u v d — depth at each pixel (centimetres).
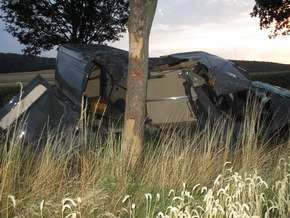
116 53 782
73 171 465
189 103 773
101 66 759
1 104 1353
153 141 566
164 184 415
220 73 684
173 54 785
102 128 651
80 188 397
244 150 522
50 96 624
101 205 364
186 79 711
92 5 1552
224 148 545
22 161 446
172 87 830
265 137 652
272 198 414
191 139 563
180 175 435
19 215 335
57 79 834
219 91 666
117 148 477
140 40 489
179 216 320
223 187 411
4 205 349
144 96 500
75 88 674
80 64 718
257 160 504
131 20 489
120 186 400
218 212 337
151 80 823
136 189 410
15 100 620
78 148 509
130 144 486
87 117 629
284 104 715
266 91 762
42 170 405
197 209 363
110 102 783
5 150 424
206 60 723
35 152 488
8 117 601
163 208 361
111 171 423
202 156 493
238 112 691
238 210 338
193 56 749
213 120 659
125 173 427
